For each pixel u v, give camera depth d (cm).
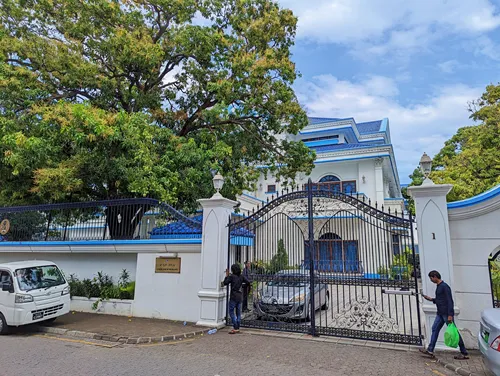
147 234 1036
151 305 953
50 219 1230
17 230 1285
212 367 571
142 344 725
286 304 843
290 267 848
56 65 1195
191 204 1270
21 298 816
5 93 1095
